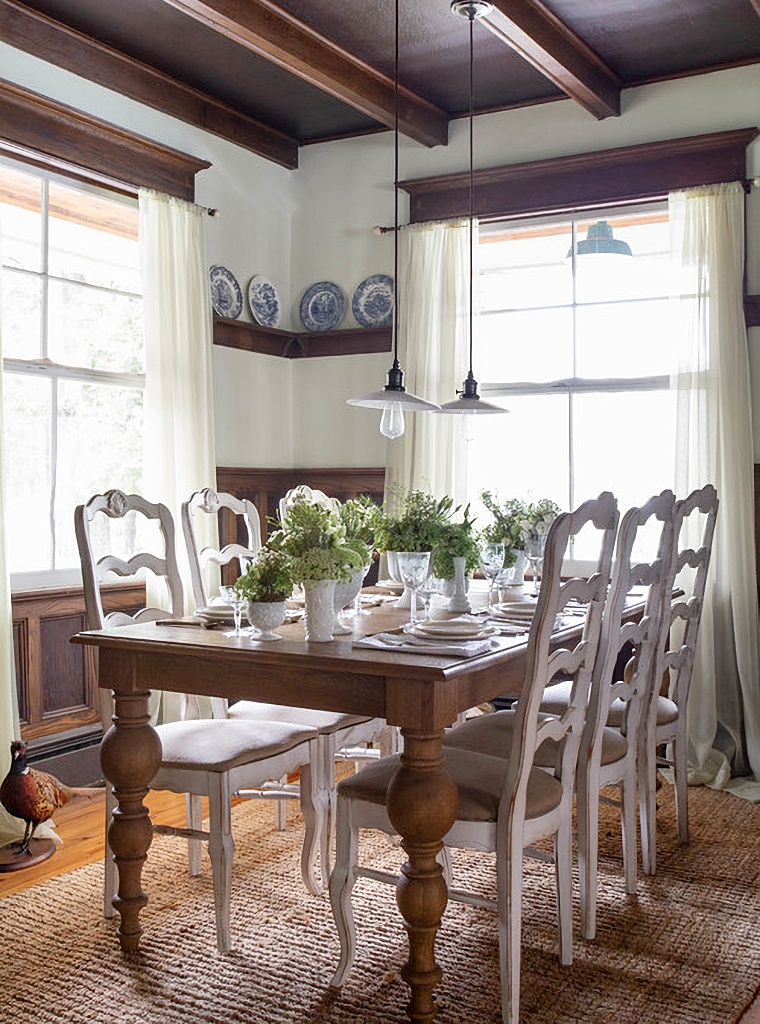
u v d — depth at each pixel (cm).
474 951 293
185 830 294
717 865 359
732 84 477
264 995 268
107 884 315
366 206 565
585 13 423
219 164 534
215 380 533
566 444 523
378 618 338
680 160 486
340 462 573
